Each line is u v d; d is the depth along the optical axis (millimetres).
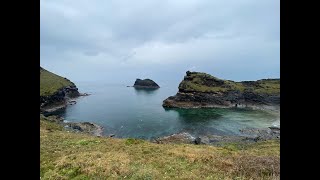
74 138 34906
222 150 30047
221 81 171750
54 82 195125
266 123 101500
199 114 124312
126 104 174500
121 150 26859
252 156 24922
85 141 31438
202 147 32344
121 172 18516
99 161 20656
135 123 99750
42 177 17625
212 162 22547
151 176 17594
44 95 152125
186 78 174125
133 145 30047
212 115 121062
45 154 24516
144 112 132000
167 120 106188
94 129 88000
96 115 123312
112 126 94500
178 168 20391
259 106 155000
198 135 79250
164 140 70312
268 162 21953
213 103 153125
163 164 21562
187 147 30359
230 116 118812
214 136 76188
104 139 34188
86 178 17641
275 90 172625
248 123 101000
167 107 153750
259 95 162750
